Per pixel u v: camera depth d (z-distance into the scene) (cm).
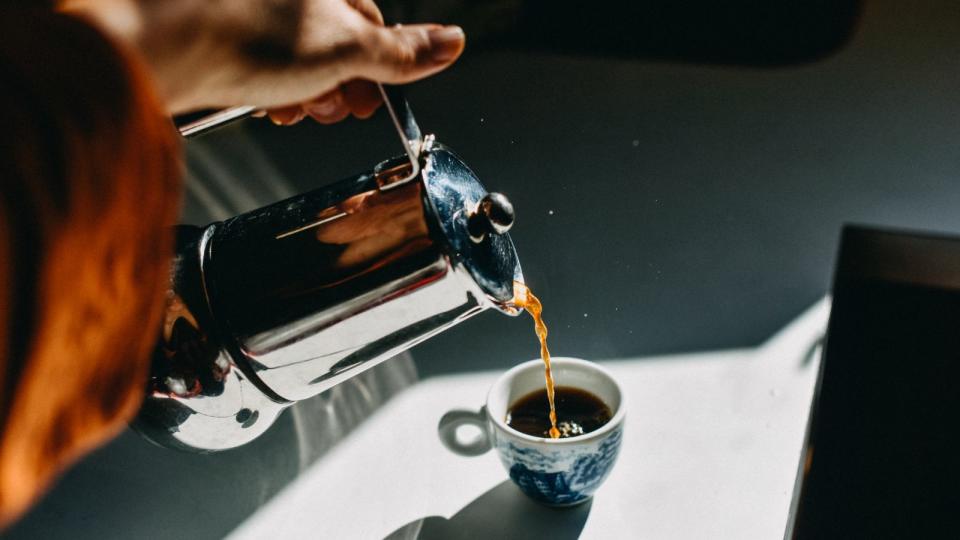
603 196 69
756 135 77
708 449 48
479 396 52
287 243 36
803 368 52
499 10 96
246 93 34
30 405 15
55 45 14
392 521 46
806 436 48
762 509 45
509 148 77
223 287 37
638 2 93
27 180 13
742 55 91
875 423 49
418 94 88
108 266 16
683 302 58
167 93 31
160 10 29
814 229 63
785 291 58
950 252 57
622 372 53
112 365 17
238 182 72
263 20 32
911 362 52
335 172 73
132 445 52
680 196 68
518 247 64
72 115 14
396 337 38
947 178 67
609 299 59
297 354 37
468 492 47
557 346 56
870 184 67
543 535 44
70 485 50
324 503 47
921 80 82
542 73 91
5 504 15
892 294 57
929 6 96
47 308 14
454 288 36
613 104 84
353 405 53
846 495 47
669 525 44
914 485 46
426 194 35
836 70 86
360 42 34
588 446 42
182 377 37
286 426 52
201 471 50
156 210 17
